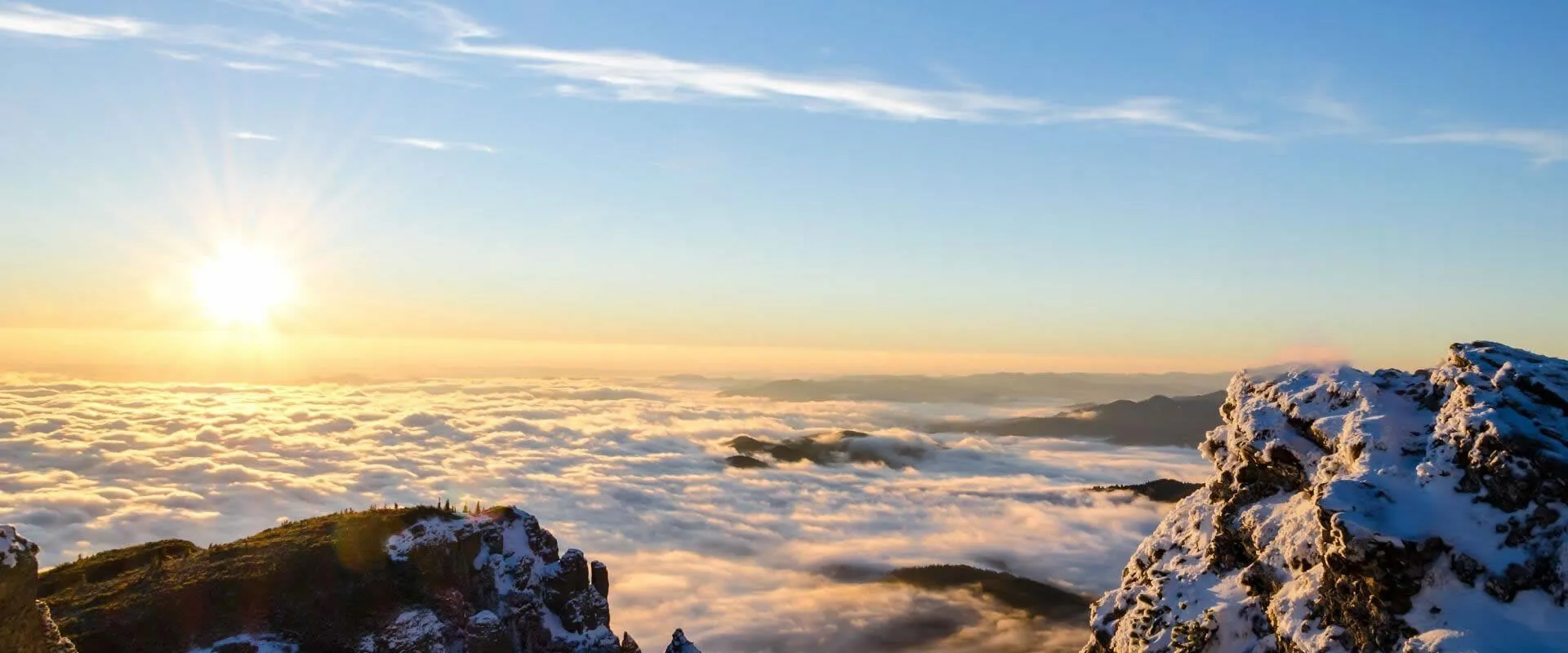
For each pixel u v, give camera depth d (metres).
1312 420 43.44
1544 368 38.66
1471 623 30.91
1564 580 30.28
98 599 54.09
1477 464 33.91
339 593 57.47
